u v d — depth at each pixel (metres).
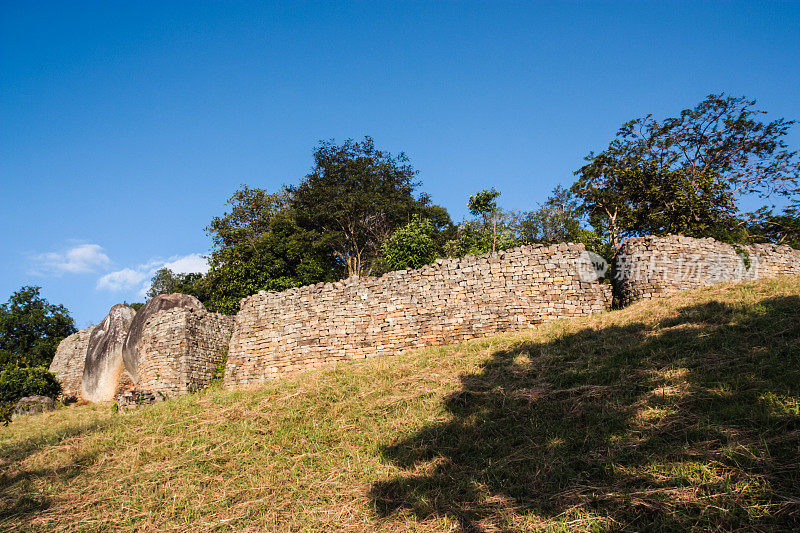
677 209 23.02
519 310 14.88
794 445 5.78
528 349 11.69
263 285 26.42
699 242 15.33
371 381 11.62
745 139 27.61
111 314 24.92
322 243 30.20
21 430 15.50
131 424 11.71
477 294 15.30
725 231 20.88
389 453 8.04
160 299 21.91
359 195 33.56
